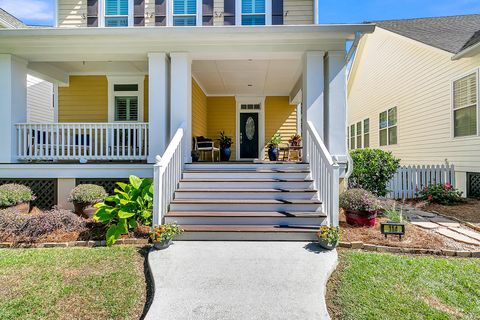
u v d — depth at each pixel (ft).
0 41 19.25
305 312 8.84
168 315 8.70
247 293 9.79
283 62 23.82
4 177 19.88
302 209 16.19
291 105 36.24
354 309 9.12
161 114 19.83
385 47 40.83
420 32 35.22
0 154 20.01
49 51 19.99
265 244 13.97
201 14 27.50
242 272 11.16
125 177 19.84
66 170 19.93
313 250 13.21
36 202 20.15
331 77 19.49
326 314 8.75
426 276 11.02
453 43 28.60
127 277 11.10
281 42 19.44
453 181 27.32
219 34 18.33
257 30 18.03
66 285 10.49
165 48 19.80
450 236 15.39
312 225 15.28
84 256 12.84
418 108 32.96
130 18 27.68
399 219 16.69
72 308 9.25
